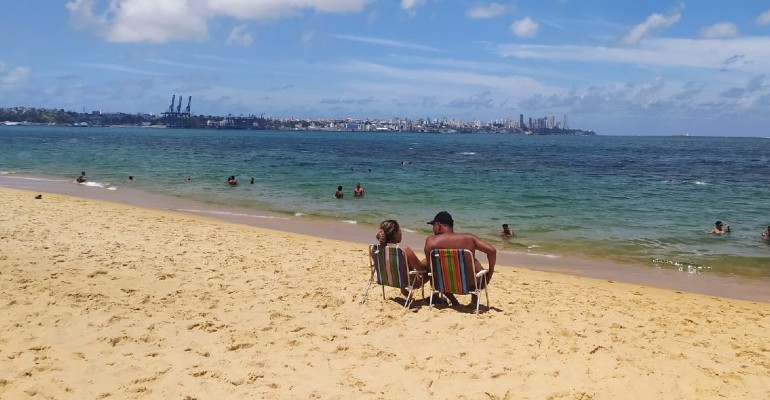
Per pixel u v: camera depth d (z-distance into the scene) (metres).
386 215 18.31
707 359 6.06
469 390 5.01
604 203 22.66
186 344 5.85
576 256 12.78
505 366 5.59
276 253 10.98
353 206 20.41
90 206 17.03
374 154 65.19
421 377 5.25
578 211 20.20
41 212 14.73
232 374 5.15
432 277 7.43
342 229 15.52
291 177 31.81
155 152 57.12
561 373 5.48
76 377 4.92
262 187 26.22
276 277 8.90
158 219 15.20
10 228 11.75
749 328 7.42
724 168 48.34
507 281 9.77
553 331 6.77
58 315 6.41
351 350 5.89
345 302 7.67
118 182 26.81
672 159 65.19
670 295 9.38
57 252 9.58
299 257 10.69
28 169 33.34
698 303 8.85
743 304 8.91
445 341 6.28
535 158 61.81
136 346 5.71
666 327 7.28
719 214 20.11
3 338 5.64
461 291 7.32
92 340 5.78
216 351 5.71
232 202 20.89
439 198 23.22
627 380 5.39
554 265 11.82
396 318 7.05
